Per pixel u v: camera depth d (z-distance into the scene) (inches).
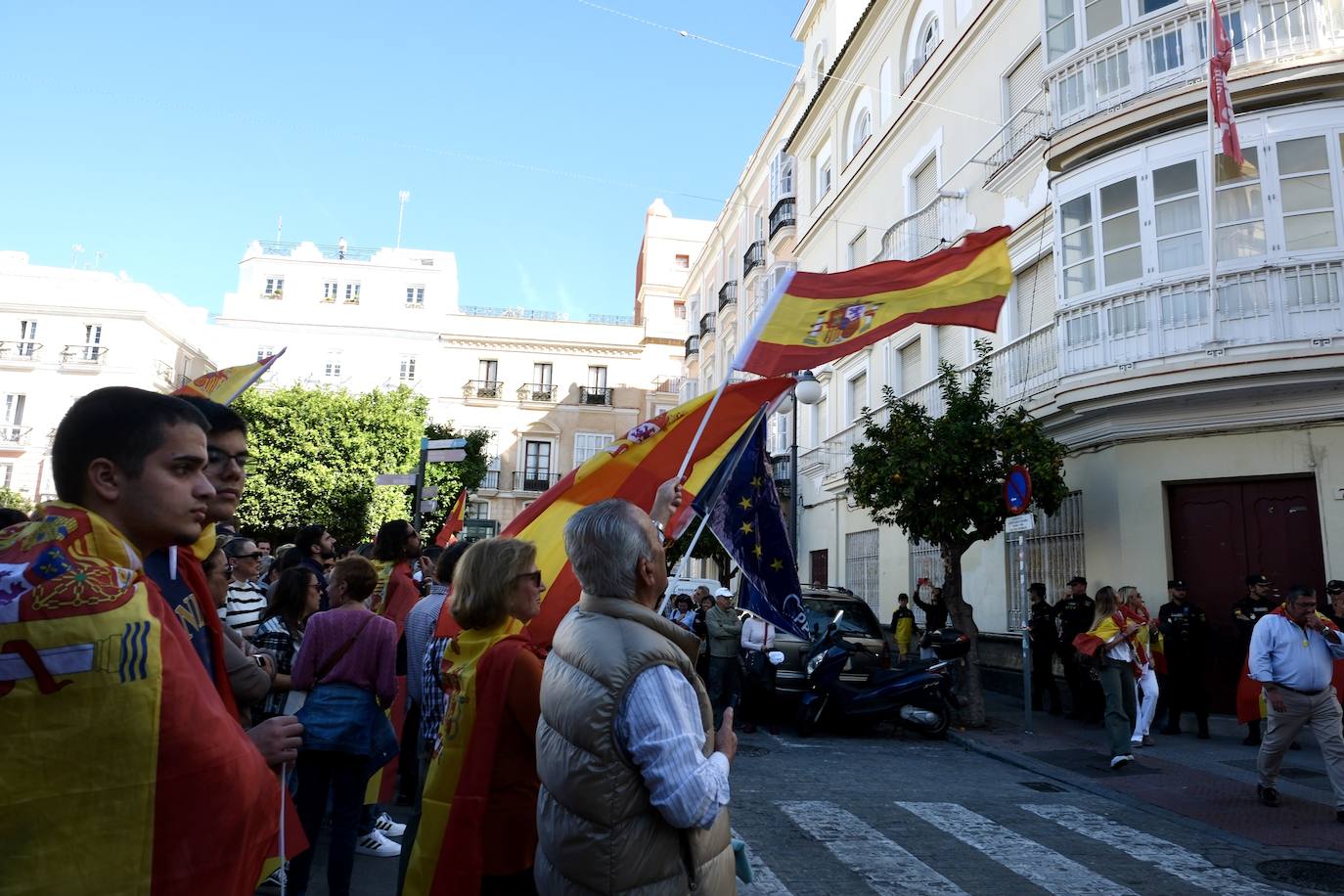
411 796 257.9
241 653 110.0
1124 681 366.9
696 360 1508.4
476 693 108.8
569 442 1761.8
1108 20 480.7
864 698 413.4
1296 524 416.5
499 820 105.0
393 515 1142.3
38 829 54.0
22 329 1536.7
